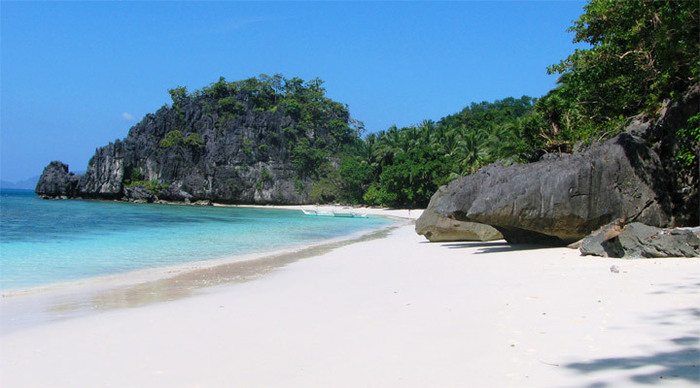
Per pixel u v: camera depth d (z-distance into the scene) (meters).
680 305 9.13
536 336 7.81
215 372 7.14
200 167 116.44
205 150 118.62
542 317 8.89
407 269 16.84
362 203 99.56
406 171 79.81
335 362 7.27
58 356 8.25
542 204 19.00
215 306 11.81
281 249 26.83
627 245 16.03
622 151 19.64
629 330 7.80
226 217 64.50
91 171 121.12
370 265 18.56
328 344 8.16
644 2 19.86
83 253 24.80
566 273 13.57
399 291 12.48
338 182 110.31
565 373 6.24
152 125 125.00
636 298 9.88
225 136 118.94
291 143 121.81
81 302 13.02
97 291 14.62
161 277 17.23
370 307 10.72
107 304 12.69
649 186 19.47
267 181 115.88
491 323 8.73
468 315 9.41
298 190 116.50
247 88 134.00
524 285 12.12
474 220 19.44
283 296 12.70
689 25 18.81
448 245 25.36
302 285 14.45
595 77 22.56
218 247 27.98
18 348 8.80
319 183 115.25
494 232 25.89
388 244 28.00
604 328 8.00
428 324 8.96
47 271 18.89
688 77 20.72
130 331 9.70
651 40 20.27
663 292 10.30
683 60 20.17
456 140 84.81
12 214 60.97
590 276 12.77
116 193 118.44
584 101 24.34
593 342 7.36
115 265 20.56
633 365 6.35
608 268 14.00
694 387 5.60
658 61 20.80
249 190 115.06
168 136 120.81
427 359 7.11
